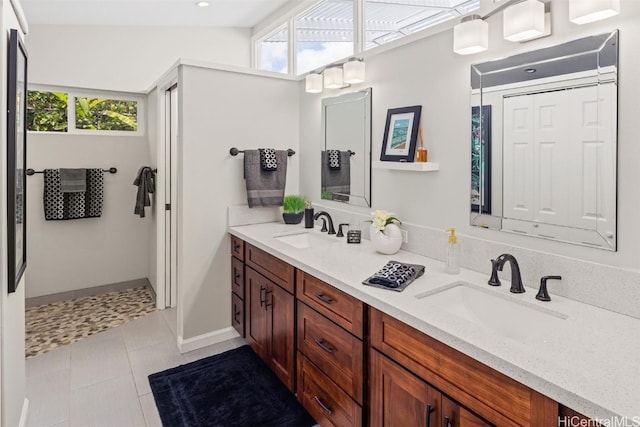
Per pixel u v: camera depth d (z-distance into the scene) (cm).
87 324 332
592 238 147
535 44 161
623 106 137
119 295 404
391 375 150
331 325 184
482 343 116
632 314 136
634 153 135
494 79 178
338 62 269
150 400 228
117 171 407
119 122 406
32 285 373
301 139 327
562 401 95
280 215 325
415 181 223
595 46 142
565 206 154
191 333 288
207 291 293
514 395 107
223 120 291
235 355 280
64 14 341
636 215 135
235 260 294
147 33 403
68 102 380
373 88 249
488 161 182
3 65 155
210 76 284
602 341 118
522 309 152
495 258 179
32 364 265
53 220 375
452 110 199
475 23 169
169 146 358
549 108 158
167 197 364
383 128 243
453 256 184
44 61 364
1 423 157
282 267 227
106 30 387
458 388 123
